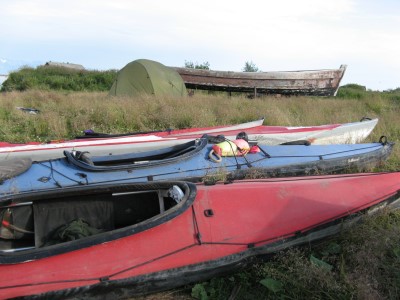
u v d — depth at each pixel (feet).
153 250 12.60
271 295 12.97
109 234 12.33
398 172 18.22
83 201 14.99
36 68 107.04
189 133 29.22
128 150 25.40
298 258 13.53
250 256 13.80
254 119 37.83
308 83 60.75
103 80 97.66
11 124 35.04
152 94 48.39
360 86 103.50
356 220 15.71
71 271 11.77
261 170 21.06
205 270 13.25
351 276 12.75
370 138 32.55
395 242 14.10
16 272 11.44
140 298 13.15
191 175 19.40
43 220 14.56
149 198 15.94
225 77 61.72
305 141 25.86
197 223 13.47
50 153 23.89
